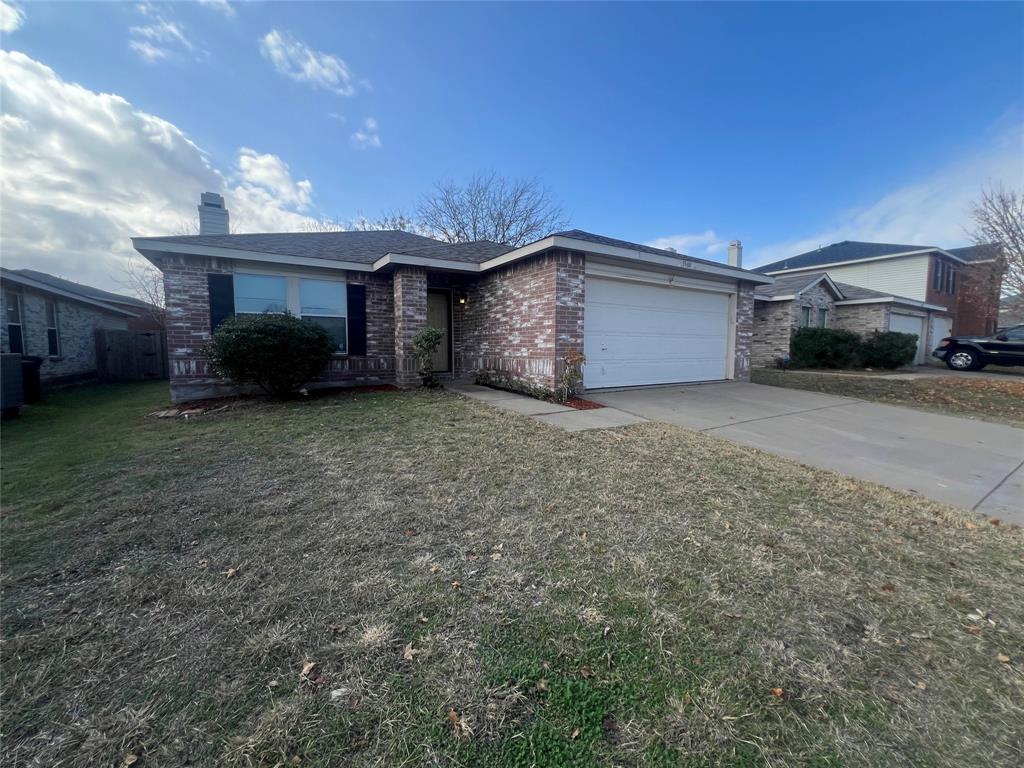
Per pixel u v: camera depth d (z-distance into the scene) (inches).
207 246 309.3
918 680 68.0
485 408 271.6
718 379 413.7
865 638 77.2
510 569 97.0
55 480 152.1
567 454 180.7
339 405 282.7
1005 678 68.5
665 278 360.5
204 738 56.4
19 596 86.7
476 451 183.6
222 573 94.9
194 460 172.9
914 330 758.5
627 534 113.8
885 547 109.5
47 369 448.1
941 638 77.6
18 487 145.3
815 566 100.2
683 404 294.0
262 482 148.8
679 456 180.5
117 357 548.4
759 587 91.7
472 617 80.7
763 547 108.1
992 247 543.8
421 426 225.1
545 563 99.6
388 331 388.2
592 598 86.9
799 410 281.1
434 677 66.7
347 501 133.1
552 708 61.7
